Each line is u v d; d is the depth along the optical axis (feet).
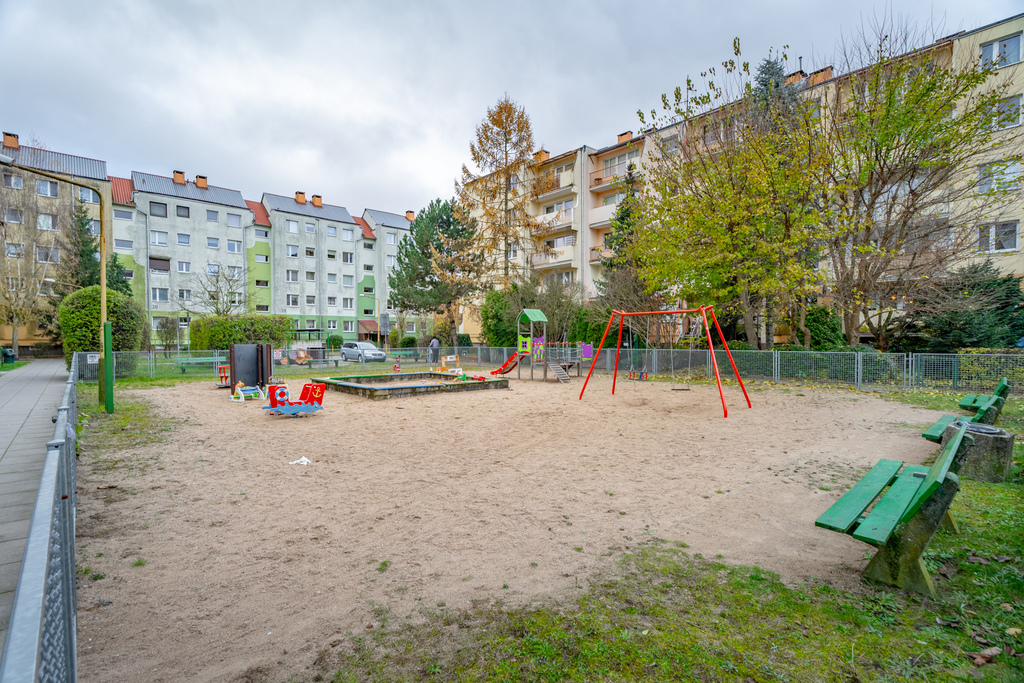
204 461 23.47
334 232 182.19
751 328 65.82
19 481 18.69
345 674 8.64
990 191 50.98
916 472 14.24
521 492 18.81
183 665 8.89
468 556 13.35
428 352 97.86
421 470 21.95
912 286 53.78
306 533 14.97
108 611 10.65
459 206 103.91
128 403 42.29
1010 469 18.81
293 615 10.55
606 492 18.78
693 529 15.08
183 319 143.13
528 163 101.65
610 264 84.64
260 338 85.76
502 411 39.50
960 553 12.72
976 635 9.34
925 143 50.34
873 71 54.13
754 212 52.70
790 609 10.46
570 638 9.55
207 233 155.22
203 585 11.83
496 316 103.30
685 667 8.59
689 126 63.31
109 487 19.40
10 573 11.53
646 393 52.13
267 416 36.63
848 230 51.31
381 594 11.39
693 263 58.44
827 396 47.16
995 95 48.85
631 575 12.14
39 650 3.06
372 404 43.70
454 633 9.81
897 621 9.91
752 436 29.25
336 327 180.65
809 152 52.95
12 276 110.32
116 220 140.05
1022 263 65.57
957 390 46.85
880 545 10.19
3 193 112.27
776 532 14.79
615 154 112.88
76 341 61.67
